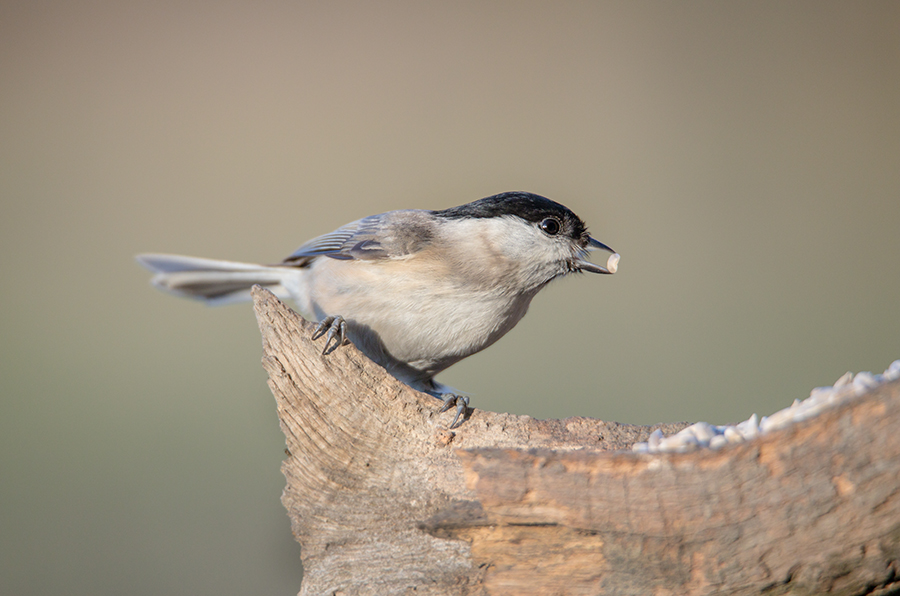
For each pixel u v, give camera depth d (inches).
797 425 117.3
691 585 117.6
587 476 117.7
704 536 117.6
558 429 118.7
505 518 118.0
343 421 118.4
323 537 118.4
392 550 118.3
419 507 118.3
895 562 117.3
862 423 117.2
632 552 117.7
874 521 117.3
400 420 118.4
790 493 117.3
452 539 118.1
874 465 117.2
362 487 118.4
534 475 117.9
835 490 117.3
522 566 118.0
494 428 118.6
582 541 117.9
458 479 118.1
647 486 117.6
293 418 118.6
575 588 117.9
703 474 117.5
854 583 117.4
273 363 118.6
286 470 118.6
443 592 118.1
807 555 117.4
